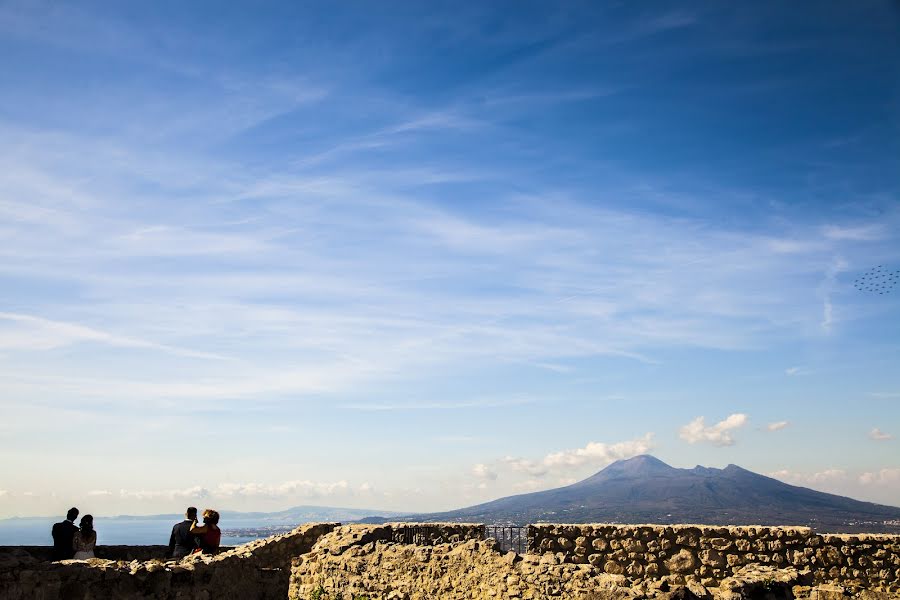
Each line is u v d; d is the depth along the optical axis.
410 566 21.91
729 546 22.66
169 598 16.47
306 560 24.98
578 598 17.06
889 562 22.14
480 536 24.16
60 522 19.39
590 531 23.19
